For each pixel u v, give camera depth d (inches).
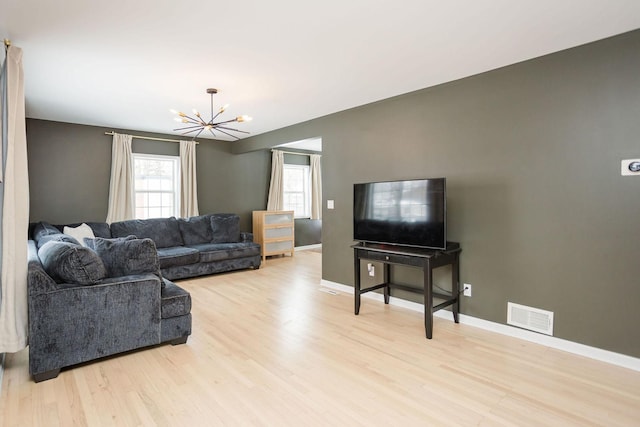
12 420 75.0
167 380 92.0
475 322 131.3
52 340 92.4
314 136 199.6
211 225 245.3
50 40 100.9
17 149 95.9
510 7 84.1
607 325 102.3
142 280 107.0
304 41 102.3
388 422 74.9
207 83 138.9
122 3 82.0
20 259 94.4
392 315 143.9
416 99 148.1
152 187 245.8
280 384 90.1
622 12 86.4
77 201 211.9
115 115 190.7
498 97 123.6
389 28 94.7
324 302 162.1
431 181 126.4
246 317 141.0
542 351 109.5
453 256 132.0
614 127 100.2
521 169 118.6
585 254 106.0
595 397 84.0
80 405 80.7
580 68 105.7
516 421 75.2
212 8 84.4
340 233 183.6
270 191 299.3
